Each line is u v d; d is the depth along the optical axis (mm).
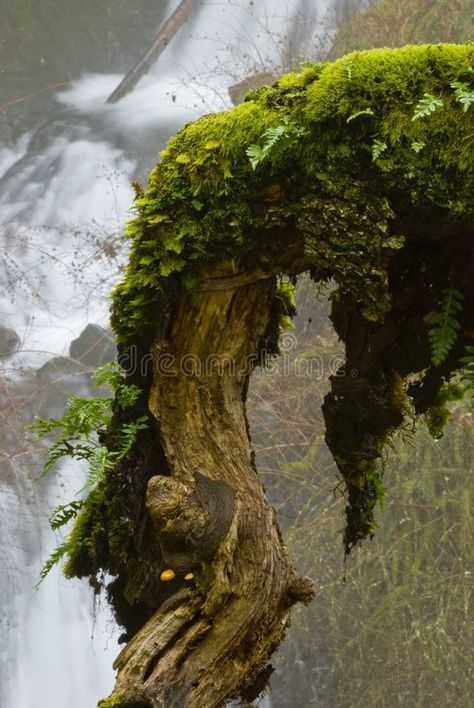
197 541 2352
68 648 9484
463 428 8008
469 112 2182
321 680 8484
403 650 7766
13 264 13305
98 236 13414
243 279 2467
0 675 9422
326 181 2258
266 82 12039
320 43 11969
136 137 16141
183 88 16750
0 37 19062
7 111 17781
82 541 2742
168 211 2439
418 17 10133
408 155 2209
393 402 2682
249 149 2273
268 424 8930
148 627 2357
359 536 2848
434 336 2453
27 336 12328
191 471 2463
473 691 7391
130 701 2223
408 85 2215
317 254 2287
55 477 10062
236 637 2346
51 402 10961
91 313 12633
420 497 8195
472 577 7734
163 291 2484
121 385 2645
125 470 2652
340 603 7941
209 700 2295
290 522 9023
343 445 2740
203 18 18422
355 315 2615
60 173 15617
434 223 2283
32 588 9602
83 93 18875
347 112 2225
